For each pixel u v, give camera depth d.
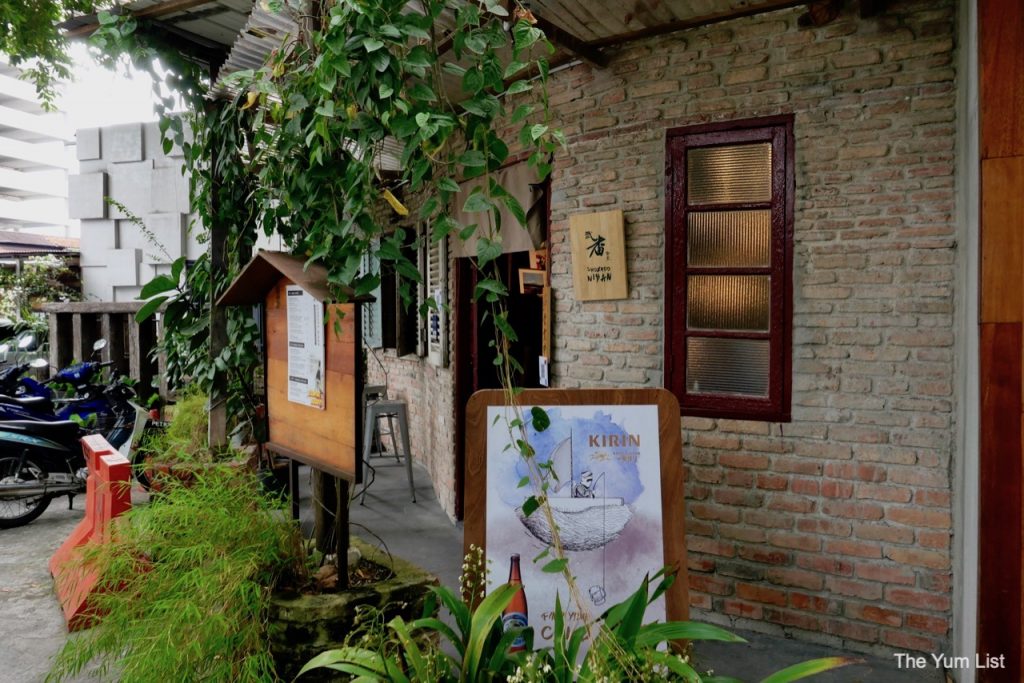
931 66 3.32
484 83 2.27
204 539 2.48
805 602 3.65
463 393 5.57
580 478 2.59
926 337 3.37
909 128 3.38
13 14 8.11
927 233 3.35
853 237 3.51
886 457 3.47
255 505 2.74
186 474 3.55
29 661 3.34
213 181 4.29
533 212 4.54
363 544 3.02
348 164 2.54
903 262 3.41
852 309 3.53
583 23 3.70
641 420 2.63
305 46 2.62
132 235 9.80
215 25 4.05
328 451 2.59
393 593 2.54
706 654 3.51
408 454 6.11
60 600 3.97
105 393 6.41
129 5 3.82
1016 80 2.42
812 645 3.61
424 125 2.12
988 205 2.47
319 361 2.65
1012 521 2.46
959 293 3.21
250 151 4.07
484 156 2.27
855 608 3.54
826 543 3.61
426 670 1.88
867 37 3.44
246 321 4.23
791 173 3.63
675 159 3.90
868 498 3.51
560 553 2.21
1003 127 2.45
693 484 3.93
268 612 2.40
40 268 10.78
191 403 5.63
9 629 3.68
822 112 3.55
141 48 3.97
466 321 5.64
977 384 2.58
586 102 4.20
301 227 2.96
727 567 3.84
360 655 1.89
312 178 2.58
